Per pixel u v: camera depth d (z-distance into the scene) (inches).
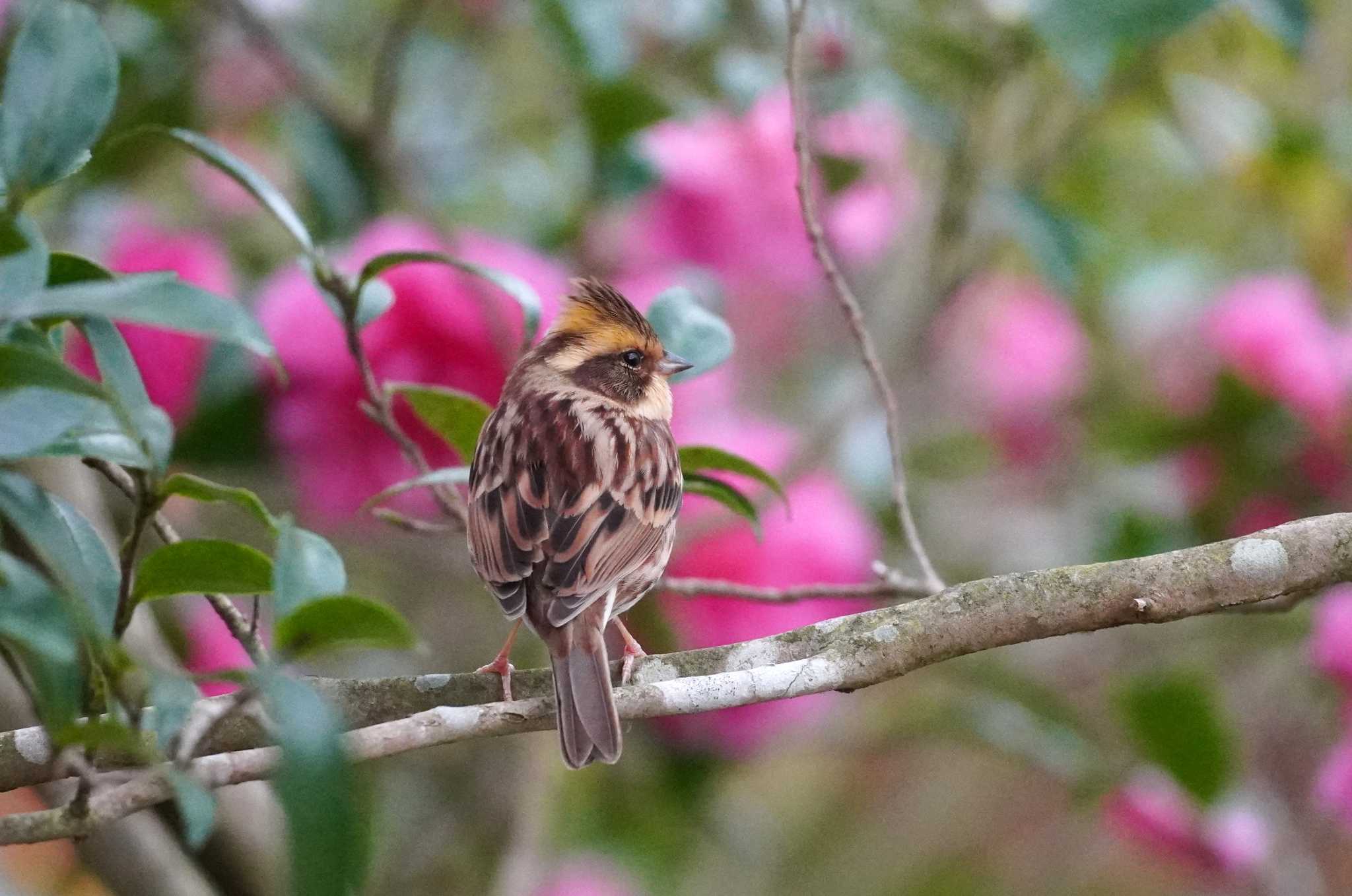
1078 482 480.7
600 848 455.5
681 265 399.2
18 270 176.7
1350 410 418.6
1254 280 441.7
